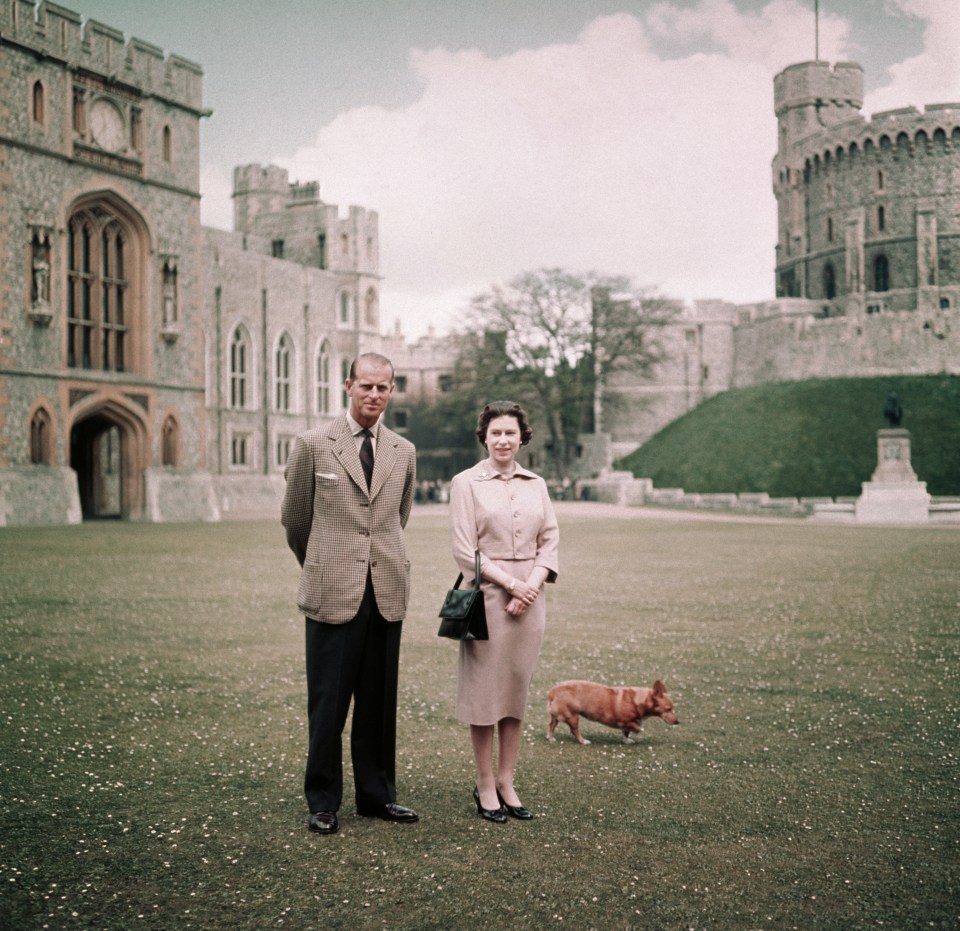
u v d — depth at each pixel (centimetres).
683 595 1381
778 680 819
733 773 574
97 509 4366
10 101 3466
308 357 5981
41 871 435
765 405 6825
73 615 1168
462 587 527
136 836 477
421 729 676
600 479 6209
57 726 673
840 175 7819
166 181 4084
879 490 4062
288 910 398
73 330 3859
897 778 563
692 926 383
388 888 419
